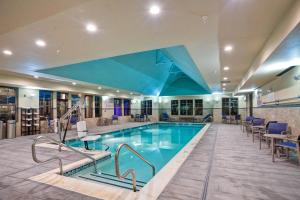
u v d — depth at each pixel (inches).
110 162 189.8
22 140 270.7
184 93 631.8
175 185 108.5
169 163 150.5
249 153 185.6
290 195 98.0
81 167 154.7
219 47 166.6
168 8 98.0
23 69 247.6
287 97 214.1
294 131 195.9
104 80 381.1
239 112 577.0
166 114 666.8
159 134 409.7
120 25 118.3
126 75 411.8
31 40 144.9
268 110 294.7
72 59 202.8
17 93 336.5
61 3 86.1
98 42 150.7
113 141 323.9
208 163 151.7
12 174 127.2
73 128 390.6
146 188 104.3
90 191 100.9
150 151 251.0
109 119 530.9
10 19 98.9
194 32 129.9
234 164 149.2
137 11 100.6
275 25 124.6
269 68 192.5
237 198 94.4
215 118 604.7
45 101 389.4
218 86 444.5
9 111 325.7
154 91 618.2
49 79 332.8
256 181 115.5
